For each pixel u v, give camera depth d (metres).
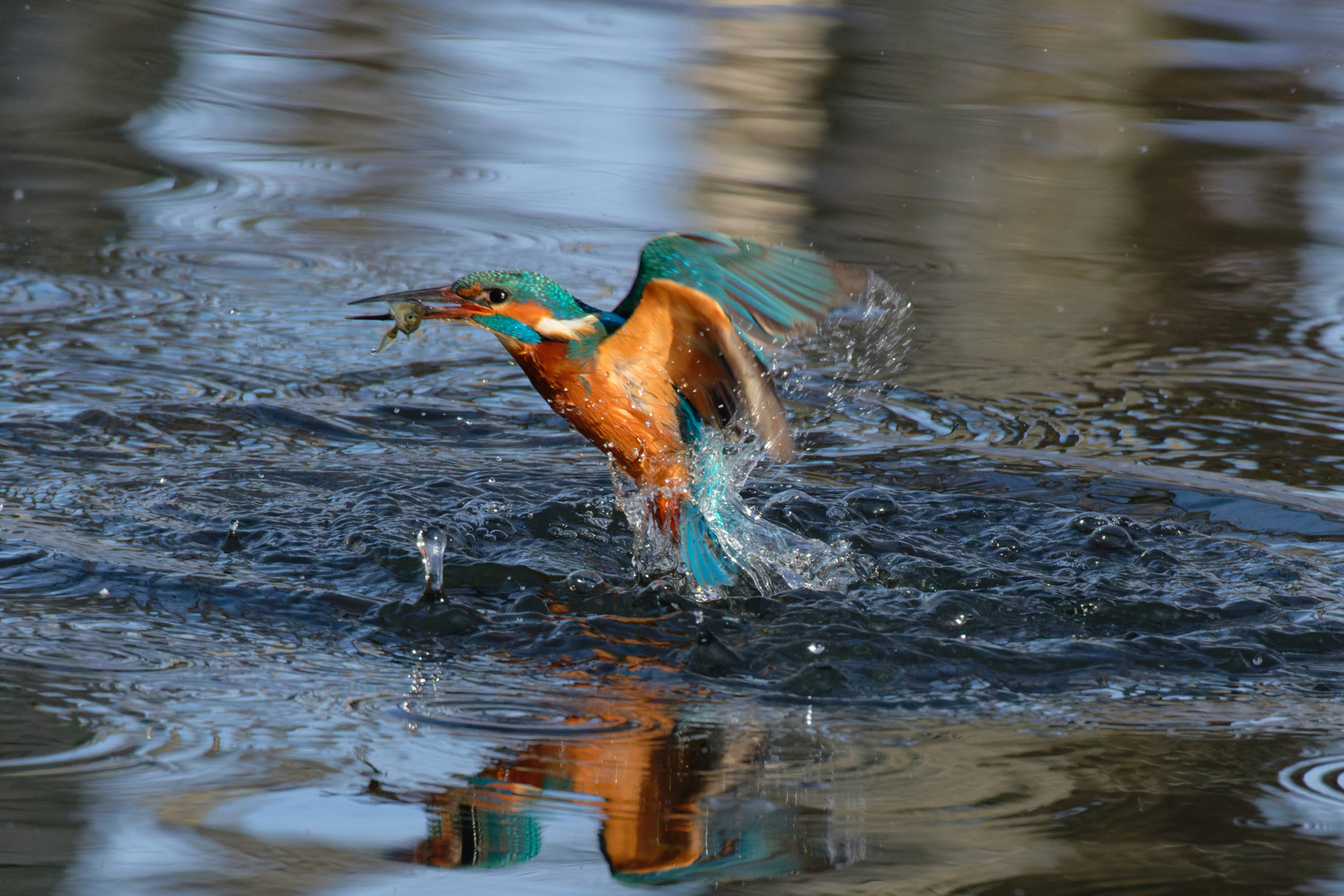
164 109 20.78
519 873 5.43
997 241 17.48
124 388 12.11
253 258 15.52
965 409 12.75
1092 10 29.86
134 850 5.48
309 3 27.61
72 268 14.85
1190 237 18.05
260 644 7.65
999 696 7.44
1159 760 6.61
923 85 24.28
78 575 8.36
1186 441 12.09
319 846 5.59
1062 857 5.64
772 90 23.56
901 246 17.05
